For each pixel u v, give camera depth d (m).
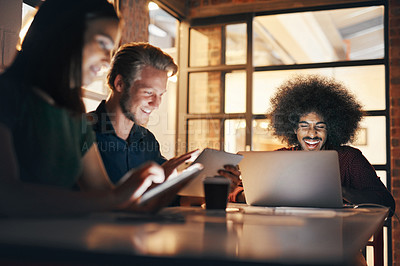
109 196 0.87
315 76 2.66
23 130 0.96
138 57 1.82
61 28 0.99
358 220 1.04
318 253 0.53
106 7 1.05
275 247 0.58
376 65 4.11
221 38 4.50
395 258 3.77
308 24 6.32
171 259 0.49
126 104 1.85
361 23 6.28
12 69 0.98
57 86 0.99
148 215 1.03
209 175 1.49
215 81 4.48
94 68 1.12
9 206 0.75
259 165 1.63
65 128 1.06
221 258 0.49
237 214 1.15
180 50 4.63
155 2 4.17
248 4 4.39
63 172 1.08
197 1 4.58
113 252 0.51
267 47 7.38
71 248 0.52
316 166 1.55
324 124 2.38
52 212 0.79
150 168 0.93
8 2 2.07
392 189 3.89
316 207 1.58
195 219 0.98
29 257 0.53
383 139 4.02
